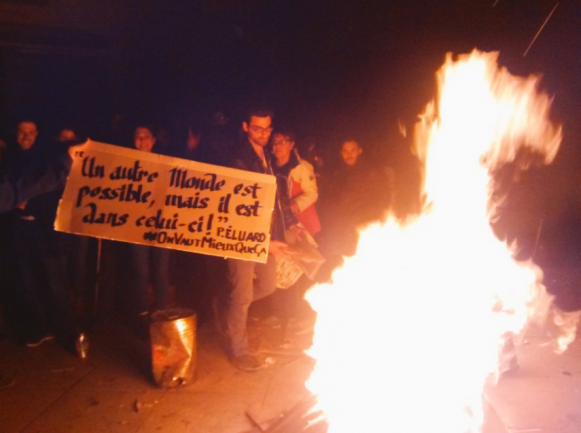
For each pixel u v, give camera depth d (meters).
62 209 3.97
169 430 3.88
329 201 5.79
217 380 4.56
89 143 3.98
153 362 4.43
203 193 4.10
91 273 5.90
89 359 4.96
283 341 5.20
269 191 4.16
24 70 7.50
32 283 5.09
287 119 9.28
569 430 3.81
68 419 4.02
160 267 5.34
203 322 5.71
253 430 3.80
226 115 6.55
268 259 4.75
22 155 4.73
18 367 4.80
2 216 4.98
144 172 4.03
